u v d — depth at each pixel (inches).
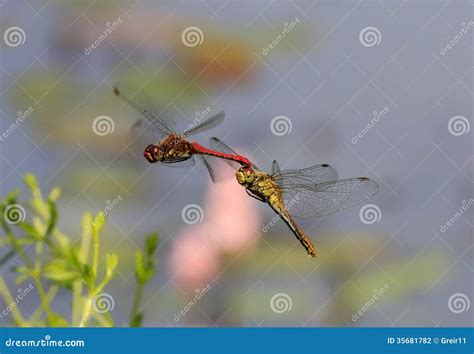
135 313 19.8
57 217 19.8
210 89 23.8
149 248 19.9
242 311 22.2
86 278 19.7
